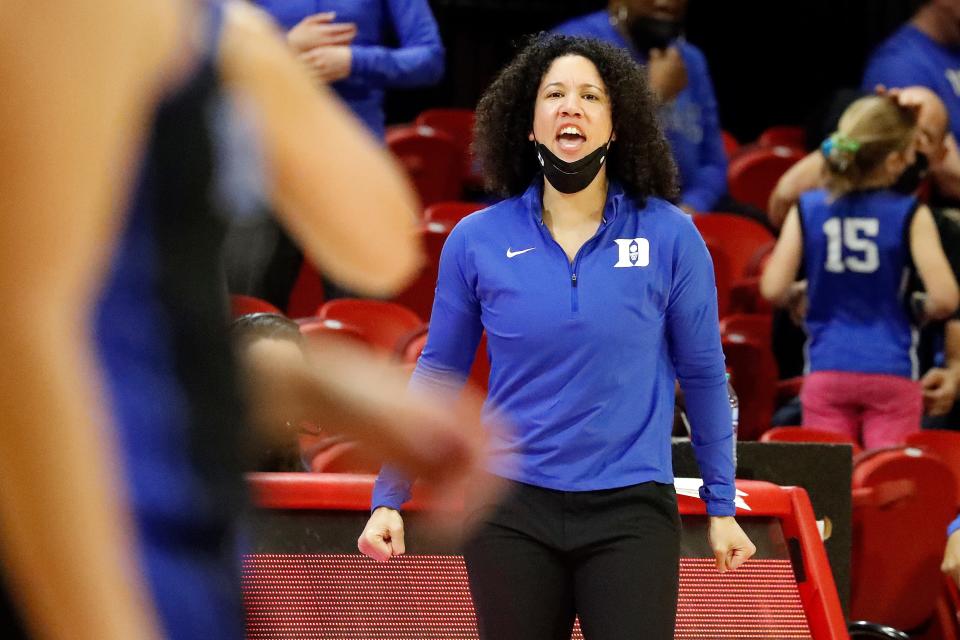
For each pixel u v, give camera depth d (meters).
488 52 31.12
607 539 7.80
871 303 15.24
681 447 11.02
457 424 2.83
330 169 2.48
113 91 2.21
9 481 2.13
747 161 24.58
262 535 9.49
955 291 14.98
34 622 2.19
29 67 2.11
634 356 7.89
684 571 10.05
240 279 14.30
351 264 2.53
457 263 8.24
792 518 10.28
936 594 13.11
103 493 2.23
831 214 15.33
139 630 2.26
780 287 15.75
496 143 8.56
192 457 2.54
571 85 8.16
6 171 2.11
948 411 16.27
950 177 20.92
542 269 7.98
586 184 8.07
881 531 12.90
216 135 2.44
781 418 16.58
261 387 2.67
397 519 8.81
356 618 9.49
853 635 11.24
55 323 2.16
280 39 2.58
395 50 16.03
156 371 2.49
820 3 31.94
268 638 9.34
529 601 7.82
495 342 8.07
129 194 2.36
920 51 21.23
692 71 20.25
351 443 2.86
